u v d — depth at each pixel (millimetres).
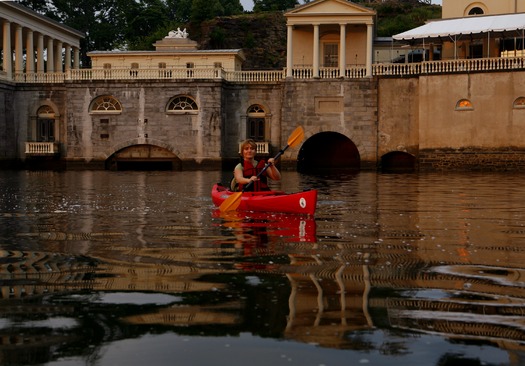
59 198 16828
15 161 44219
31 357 4223
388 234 9648
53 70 50000
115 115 42031
